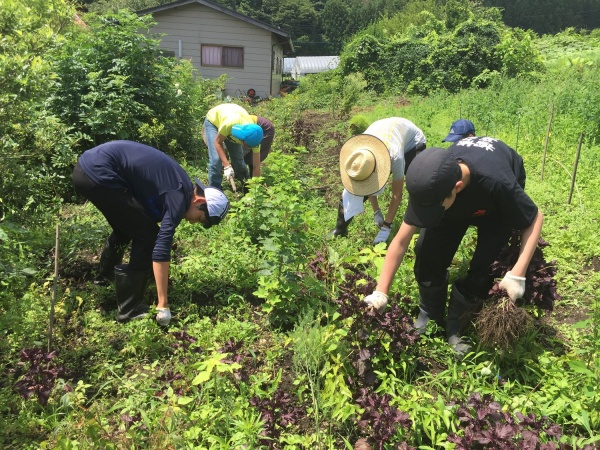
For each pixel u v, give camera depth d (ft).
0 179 14.52
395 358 11.22
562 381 10.21
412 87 69.62
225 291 14.49
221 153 19.93
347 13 222.28
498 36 70.85
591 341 11.30
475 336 11.78
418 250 12.04
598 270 15.98
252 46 73.26
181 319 13.24
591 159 25.57
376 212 17.88
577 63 69.21
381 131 16.29
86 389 10.78
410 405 9.61
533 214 10.23
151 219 12.78
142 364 11.62
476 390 10.40
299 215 14.17
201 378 9.29
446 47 69.05
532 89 48.73
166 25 71.92
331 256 13.69
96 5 117.19
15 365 11.06
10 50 12.60
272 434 9.24
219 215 13.29
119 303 12.92
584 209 20.12
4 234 11.65
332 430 9.93
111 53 25.91
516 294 10.36
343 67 75.10
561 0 247.29
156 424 9.46
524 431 8.30
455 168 9.60
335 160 29.25
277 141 31.89
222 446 9.01
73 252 15.37
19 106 12.58
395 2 220.43
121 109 24.13
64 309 12.89
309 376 10.19
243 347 12.16
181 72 31.76
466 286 11.89
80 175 12.35
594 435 9.43
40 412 9.99
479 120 36.58
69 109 23.40
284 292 13.01
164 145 27.48
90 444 8.94
